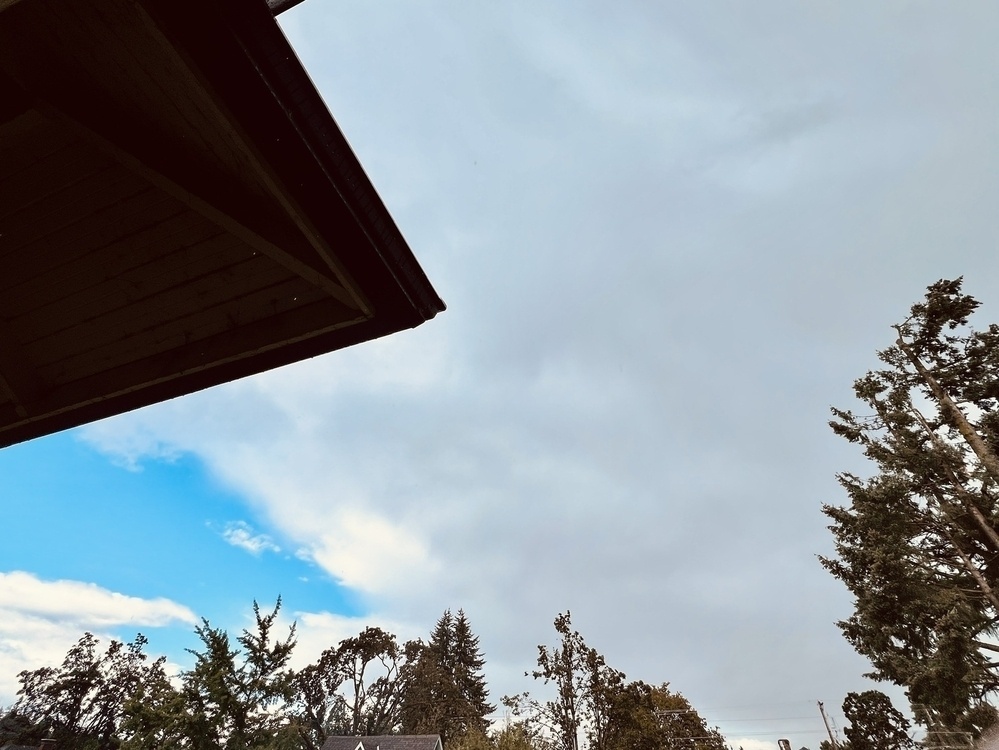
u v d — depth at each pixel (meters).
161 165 2.23
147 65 1.82
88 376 2.98
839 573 21.14
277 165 1.90
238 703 15.40
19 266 2.74
